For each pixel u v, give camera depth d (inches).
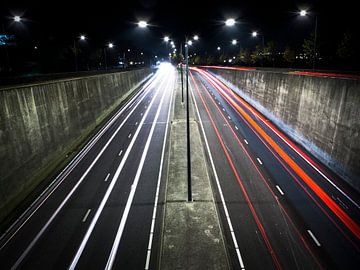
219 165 1034.1
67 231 697.6
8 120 807.1
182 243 642.2
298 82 1285.7
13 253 630.5
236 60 4069.9
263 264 585.6
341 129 945.5
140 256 613.3
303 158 1092.5
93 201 824.9
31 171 901.2
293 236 663.8
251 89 2041.1
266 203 794.2
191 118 1657.2
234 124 1536.7
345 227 693.9
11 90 832.9
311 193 840.9
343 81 956.0
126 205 801.6
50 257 615.8
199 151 1167.0
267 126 1505.9
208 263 585.9
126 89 2459.4
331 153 992.9
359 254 610.2
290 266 579.5
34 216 759.1
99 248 638.5
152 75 4345.5
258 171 983.0
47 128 1024.2
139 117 1750.7
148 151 1190.9
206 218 728.3
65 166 1063.6
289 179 925.8
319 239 653.9
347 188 868.6
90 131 1469.0
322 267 577.0
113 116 1791.3
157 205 799.1
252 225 704.4
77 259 609.0
